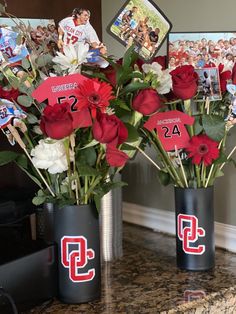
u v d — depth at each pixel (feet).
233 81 4.17
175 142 4.26
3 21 4.46
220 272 4.45
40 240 4.02
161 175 4.50
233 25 4.73
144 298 3.96
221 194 5.05
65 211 3.77
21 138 3.94
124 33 4.09
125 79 3.73
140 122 4.14
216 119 4.12
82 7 5.61
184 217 4.42
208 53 4.42
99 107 3.34
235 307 4.14
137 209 5.94
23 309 3.67
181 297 3.97
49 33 4.09
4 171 5.09
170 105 4.34
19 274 3.62
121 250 4.90
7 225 4.33
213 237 4.49
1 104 3.59
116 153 3.41
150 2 4.19
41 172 3.87
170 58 4.34
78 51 3.55
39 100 3.50
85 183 3.74
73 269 3.81
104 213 4.69
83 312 3.73
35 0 5.21
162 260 4.81
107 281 4.32
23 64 3.69
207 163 4.20
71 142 3.52
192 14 5.09
